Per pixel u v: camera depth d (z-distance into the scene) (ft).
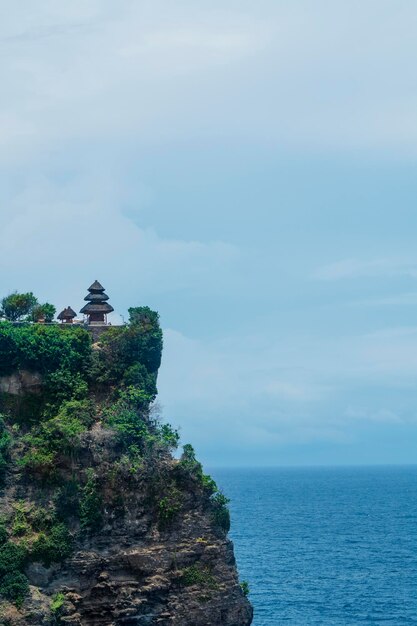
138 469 416.87
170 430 440.86
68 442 414.00
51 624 384.88
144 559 406.62
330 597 624.18
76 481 411.95
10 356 430.61
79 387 437.99
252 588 650.84
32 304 478.59
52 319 474.49
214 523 423.23
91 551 404.57
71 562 400.26
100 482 411.54
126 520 412.36
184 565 414.00
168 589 408.87
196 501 423.23
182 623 408.67
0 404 429.79
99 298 469.98
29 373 433.07
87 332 449.48
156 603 408.05
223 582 418.51
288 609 585.63
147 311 463.01
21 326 445.78
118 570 405.18
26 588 386.32
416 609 590.96
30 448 419.54
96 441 416.26
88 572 400.67
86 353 447.42
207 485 426.10
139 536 412.57
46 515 405.39
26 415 431.43
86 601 400.47
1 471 412.98
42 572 396.98
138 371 447.42
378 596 629.51
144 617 403.75
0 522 400.47
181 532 417.28
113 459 416.46
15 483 413.39
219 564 419.33
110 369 448.24
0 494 409.08
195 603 411.13
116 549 407.85
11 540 399.03
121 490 413.59
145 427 430.61
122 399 439.22
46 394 434.71
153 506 417.69
